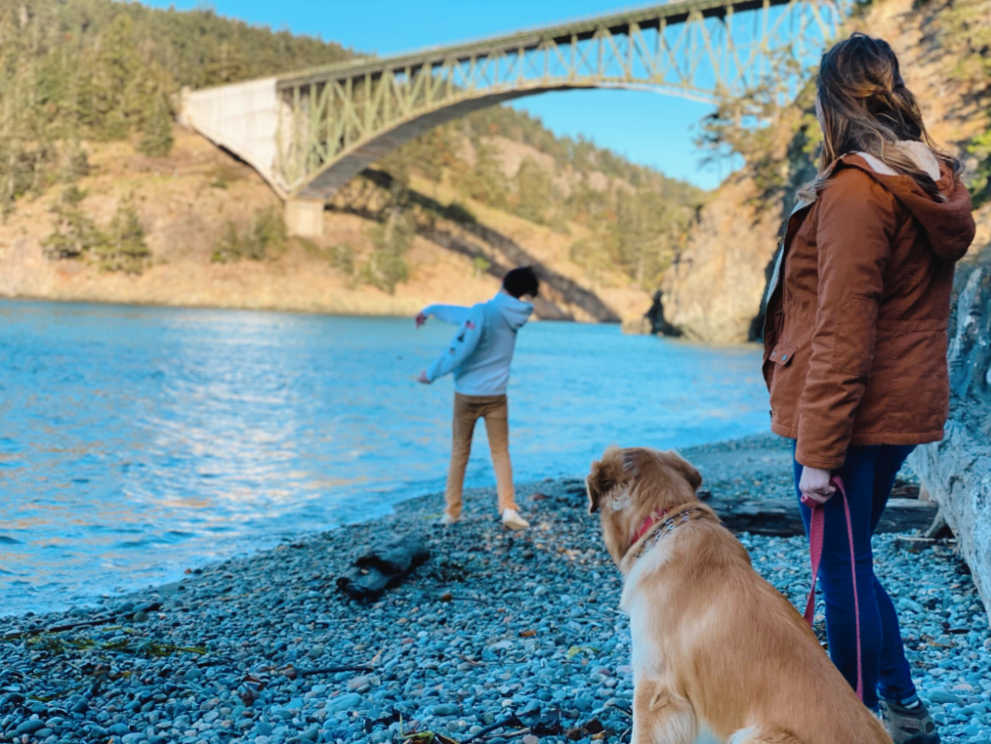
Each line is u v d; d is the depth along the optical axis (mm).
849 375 2160
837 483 2281
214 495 9227
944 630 4066
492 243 157125
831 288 2184
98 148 129750
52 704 3363
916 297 2268
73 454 11438
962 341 5734
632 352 46875
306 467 11219
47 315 61094
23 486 9234
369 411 18078
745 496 7676
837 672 2012
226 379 24172
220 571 6066
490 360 6777
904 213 2189
